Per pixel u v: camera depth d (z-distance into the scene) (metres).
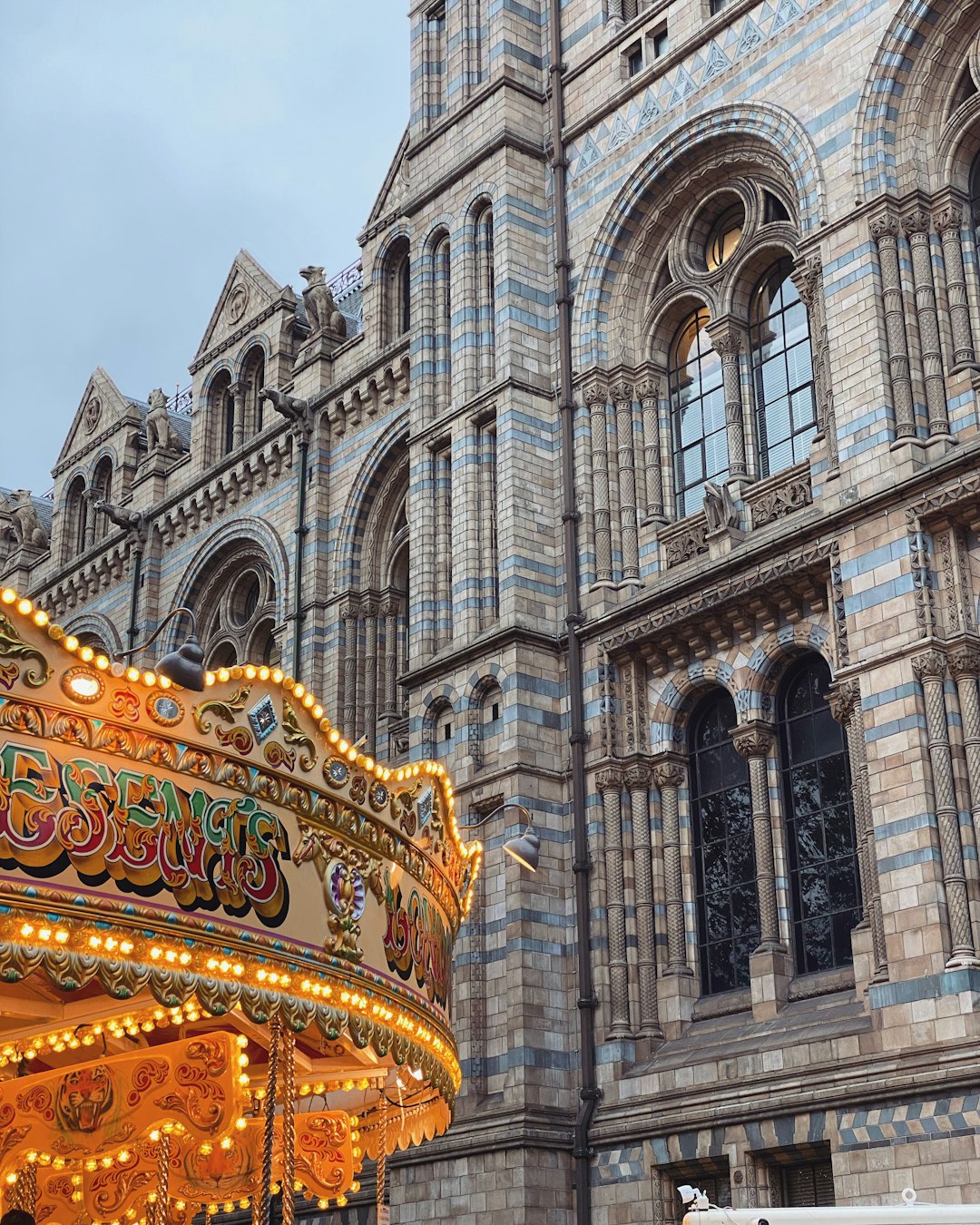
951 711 26.00
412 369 38.91
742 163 33.47
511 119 37.59
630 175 35.19
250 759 15.79
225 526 47.50
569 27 38.38
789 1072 26.19
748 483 32.09
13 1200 21.95
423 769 18.89
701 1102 27.50
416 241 39.84
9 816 13.81
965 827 25.33
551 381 35.88
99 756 14.60
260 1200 17.09
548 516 34.69
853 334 29.33
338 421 43.94
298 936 16.05
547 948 31.08
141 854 14.65
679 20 35.19
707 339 34.41
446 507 37.09
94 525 56.50
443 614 36.06
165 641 48.81
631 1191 28.36
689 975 30.16
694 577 30.72
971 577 26.70
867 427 28.58
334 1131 24.20
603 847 31.52
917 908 25.12
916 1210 15.73
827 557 28.59
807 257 30.77
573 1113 30.00
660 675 31.98
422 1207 30.80
